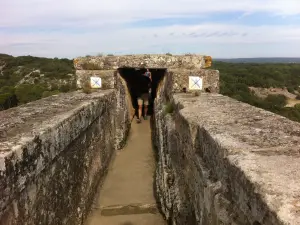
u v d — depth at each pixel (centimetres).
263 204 180
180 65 820
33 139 287
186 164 399
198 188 333
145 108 1059
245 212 210
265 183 191
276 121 351
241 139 281
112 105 766
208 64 823
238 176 221
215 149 284
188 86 734
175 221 433
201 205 318
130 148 821
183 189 419
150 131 953
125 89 933
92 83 807
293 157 233
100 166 618
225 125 336
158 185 568
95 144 573
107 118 698
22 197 267
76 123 432
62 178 379
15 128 328
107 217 507
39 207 305
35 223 294
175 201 443
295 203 169
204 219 304
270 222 172
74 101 553
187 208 395
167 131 534
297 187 186
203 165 319
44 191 319
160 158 609
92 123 550
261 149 252
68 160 405
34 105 500
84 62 829
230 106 462
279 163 221
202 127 336
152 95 1157
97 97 623
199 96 608
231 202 239
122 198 568
